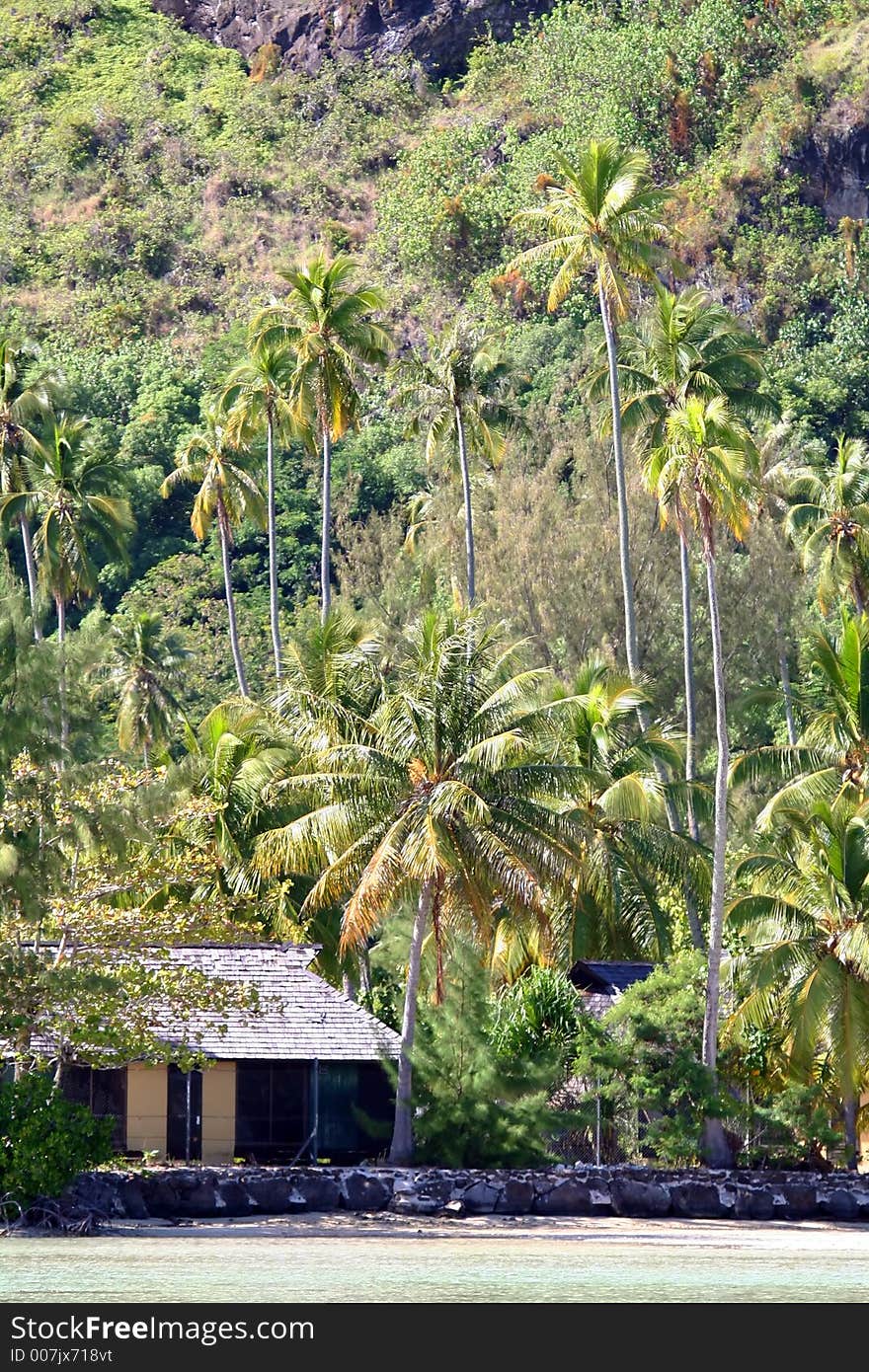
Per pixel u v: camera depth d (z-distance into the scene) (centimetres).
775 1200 7138
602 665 9556
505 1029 7788
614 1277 5562
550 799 8481
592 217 9531
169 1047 6812
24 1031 6562
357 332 10694
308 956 8169
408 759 7469
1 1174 6250
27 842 6244
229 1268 5522
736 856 9406
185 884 8212
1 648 6259
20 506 11538
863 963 7394
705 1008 7688
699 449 7600
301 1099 7862
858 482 11581
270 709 9194
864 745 8381
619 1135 7669
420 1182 6975
